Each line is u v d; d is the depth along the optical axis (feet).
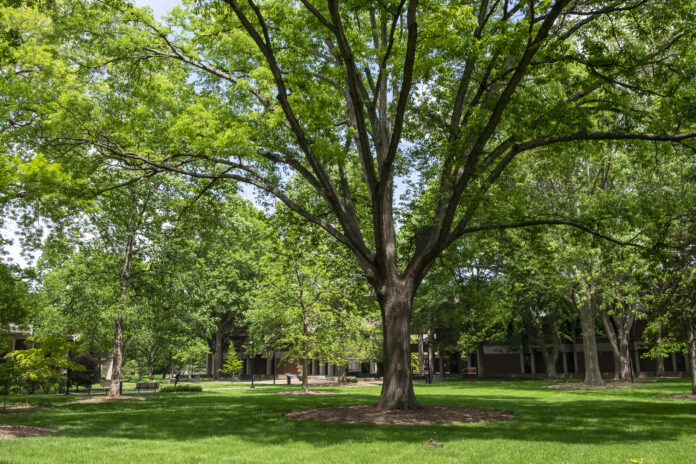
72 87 59.00
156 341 104.53
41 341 57.62
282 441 33.09
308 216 52.49
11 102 54.29
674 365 170.40
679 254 55.98
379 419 43.50
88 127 53.62
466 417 45.70
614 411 53.11
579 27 50.14
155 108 55.16
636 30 47.52
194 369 245.65
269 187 53.21
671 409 55.06
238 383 158.81
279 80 40.70
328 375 201.46
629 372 128.36
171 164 55.93
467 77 50.96
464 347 139.95
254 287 164.55
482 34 51.55
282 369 220.23
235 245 155.53
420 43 40.16
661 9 44.70
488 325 122.21
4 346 70.74
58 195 51.96
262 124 51.13
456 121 51.70
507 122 51.06
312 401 70.49
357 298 82.38
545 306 156.25
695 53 46.16
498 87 52.01
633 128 47.47
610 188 100.58
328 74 50.65
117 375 88.22
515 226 51.62
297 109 49.57
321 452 28.78
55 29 52.01
